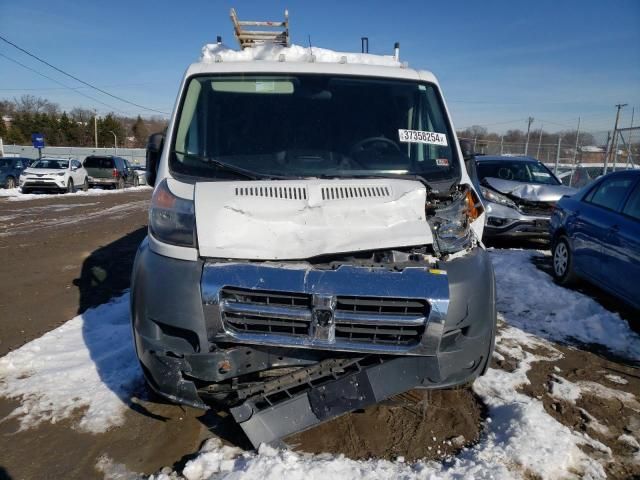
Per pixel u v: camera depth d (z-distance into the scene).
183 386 2.69
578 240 6.12
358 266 2.69
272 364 2.72
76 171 24.33
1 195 21.02
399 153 3.54
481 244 3.20
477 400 3.46
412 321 2.61
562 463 2.75
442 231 2.92
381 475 2.60
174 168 3.30
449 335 2.72
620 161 19.67
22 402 3.39
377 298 2.60
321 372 2.76
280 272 2.62
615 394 3.67
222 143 3.46
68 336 4.52
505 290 6.18
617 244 5.25
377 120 3.66
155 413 3.27
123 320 4.94
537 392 3.63
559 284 6.61
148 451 2.90
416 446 2.93
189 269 2.71
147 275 2.80
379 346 2.62
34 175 22.11
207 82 3.69
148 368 2.79
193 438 3.02
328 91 3.74
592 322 5.04
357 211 2.90
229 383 2.78
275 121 3.57
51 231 11.18
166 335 2.75
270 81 3.73
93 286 6.44
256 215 2.82
